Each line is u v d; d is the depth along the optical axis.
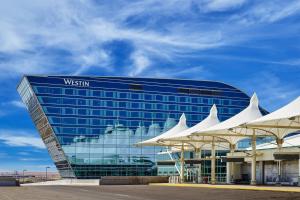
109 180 63.88
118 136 125.19
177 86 133.62
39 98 119.25
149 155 126.62
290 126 41.47
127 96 127.50
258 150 52.41
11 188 46.62
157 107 130.25
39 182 92.38
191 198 28.70
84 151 121.69
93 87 124.31
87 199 27.31
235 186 44.12
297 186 43.25
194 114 134.25
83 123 121.94
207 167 117.44
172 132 64.31
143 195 32.31
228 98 139.00
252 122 39.91
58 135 119.69
